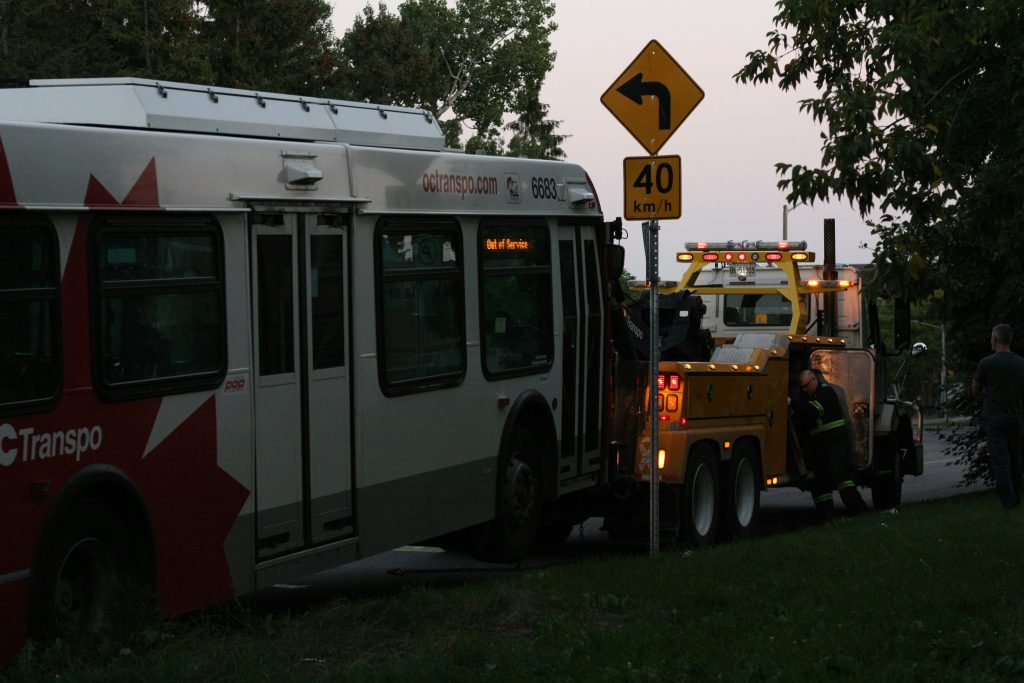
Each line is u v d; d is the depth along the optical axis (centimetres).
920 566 999
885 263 1457
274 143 915
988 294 1958
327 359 958
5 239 707
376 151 1022
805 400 1623
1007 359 1473
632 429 1366
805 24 1469
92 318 758
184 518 824
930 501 1888
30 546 713
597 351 1353
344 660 740
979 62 1395
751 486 1480
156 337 806
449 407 1102
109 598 768
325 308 957
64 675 669
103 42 3600
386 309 1024
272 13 3962
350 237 987
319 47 4397
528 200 1241
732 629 797
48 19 3481
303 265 936
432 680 675
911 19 1326
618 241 1395
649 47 1179
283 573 912
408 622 822
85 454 751
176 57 3578
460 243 1127
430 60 5031
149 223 804
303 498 932
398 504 1036
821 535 1220
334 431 964
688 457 1356
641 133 1181
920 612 834
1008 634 762
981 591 888
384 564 1325
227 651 736
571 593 909
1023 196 1427
